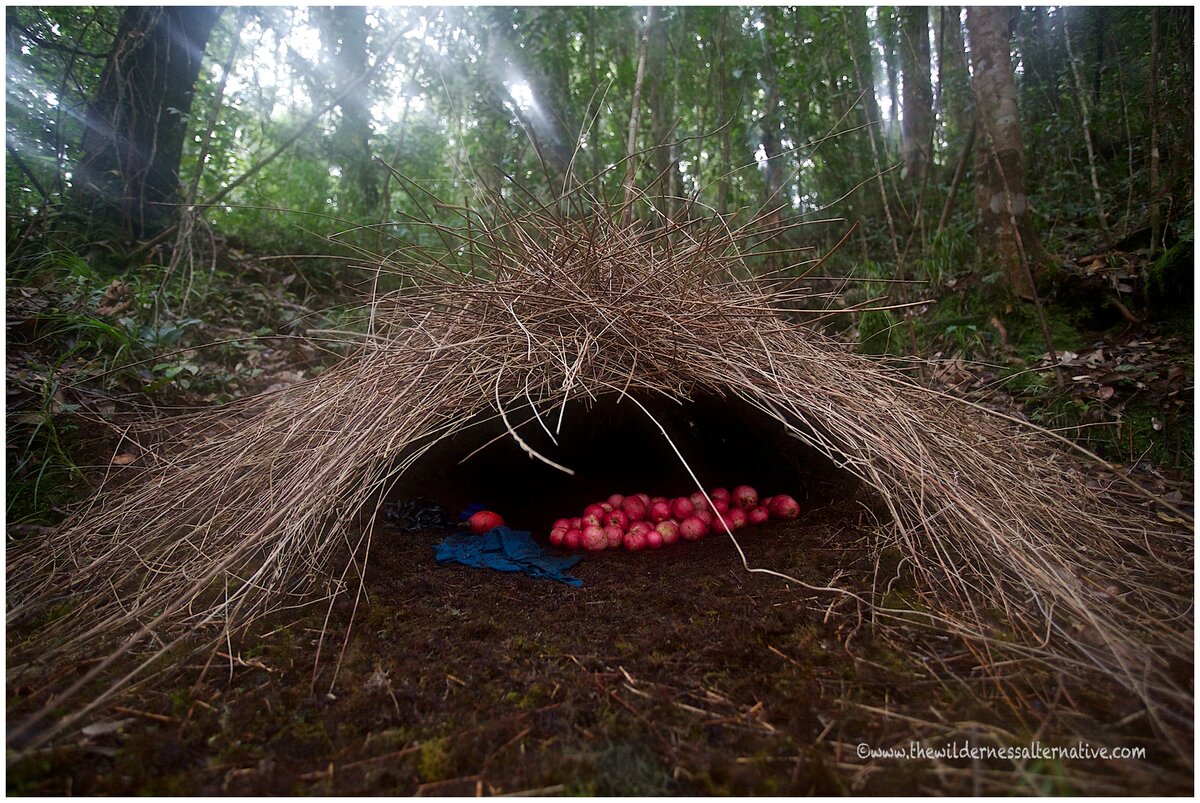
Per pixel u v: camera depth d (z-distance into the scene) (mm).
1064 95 6254
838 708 1670
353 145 7047
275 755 1550
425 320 2797
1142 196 5172
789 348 2789
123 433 3340
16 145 4512
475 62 6840
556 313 2682
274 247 6191
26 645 2047
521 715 1663
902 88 7328
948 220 6051
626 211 3217
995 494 2393
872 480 2402
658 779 1449
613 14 6699
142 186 5145
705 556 2656
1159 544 2559
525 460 3680
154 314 4312
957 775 1442
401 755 1535
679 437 3668
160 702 1747
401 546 2791
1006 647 1884
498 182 4023
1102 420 3611
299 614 2191
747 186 6566
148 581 2389
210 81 7258
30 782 1445
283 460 2607
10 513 2840
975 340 4527
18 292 3801
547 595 2342
